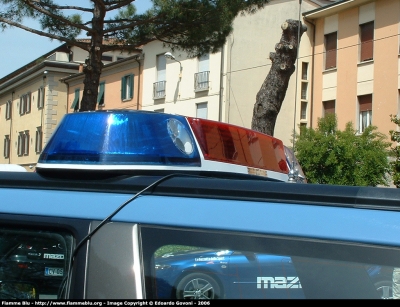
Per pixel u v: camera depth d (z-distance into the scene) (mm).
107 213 1580
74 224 1594
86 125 1793
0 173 1874
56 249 1614
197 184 1593
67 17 13062
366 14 22625
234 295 1435
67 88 37281
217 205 1516
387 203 1389
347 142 17234
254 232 1431
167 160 1756
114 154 1712
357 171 17031
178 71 27188
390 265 1295
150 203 1571
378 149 17344
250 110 24844
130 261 1481
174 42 13227
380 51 22016
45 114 36969
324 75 24562
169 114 1894
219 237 1454
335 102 23969
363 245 1331
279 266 1398
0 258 1696
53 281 1589
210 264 1456
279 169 2379
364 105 22797
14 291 1641
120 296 1455
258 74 25000
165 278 1471
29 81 40625
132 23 12406
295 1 25453
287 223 1417
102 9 12359
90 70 12750
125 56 38469
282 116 24984
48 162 1786
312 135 17859
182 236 1483
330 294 1347
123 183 1665
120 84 31422
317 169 17719
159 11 12180
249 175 2080
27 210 1693
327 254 1356
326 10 24031
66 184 1740
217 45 13148
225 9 11625
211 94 25172
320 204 1441
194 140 1892
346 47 23500
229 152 2031
